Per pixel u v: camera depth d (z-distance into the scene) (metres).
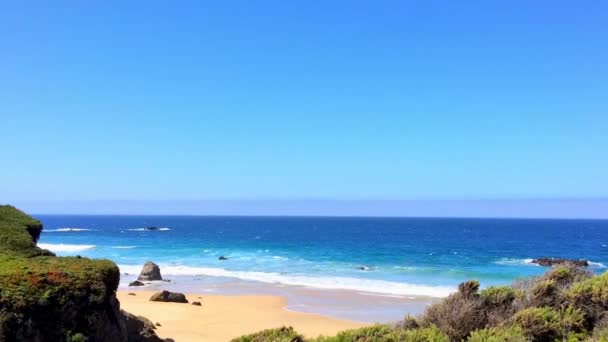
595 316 8.66
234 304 30.33
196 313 27.22
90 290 12.87
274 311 28.28
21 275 12.16
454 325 9.04
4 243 15.73
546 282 9.62
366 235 121.06
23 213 19.11
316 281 40.47
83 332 12.29
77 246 75.44
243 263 54.47
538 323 8.23
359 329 8.38
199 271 46.94
